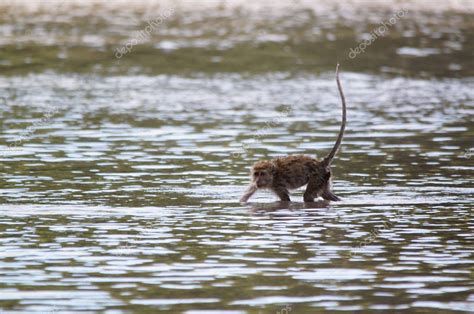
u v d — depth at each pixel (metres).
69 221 28.56
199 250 25.33
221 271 23.31
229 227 28.02
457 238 26.77
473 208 30.72
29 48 76.62
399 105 55.84
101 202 31.27
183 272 23.19
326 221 28.91
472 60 75.38
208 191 33.34
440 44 82.75
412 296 21.42
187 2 103.88
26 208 30.27
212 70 69.38
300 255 24.84
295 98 58.16
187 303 20.81
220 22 92.12
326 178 32.25
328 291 21.77
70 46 78.00
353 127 48.16
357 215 29.75
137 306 20.61
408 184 34.66
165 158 39.50
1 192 32.59
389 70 70.44
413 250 25.44
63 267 23.56
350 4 105.19
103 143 42.91
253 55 76.00
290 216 29.62
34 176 35.44
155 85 62.59
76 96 57.41
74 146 41.94
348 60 74.56
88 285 22.08
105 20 91.81
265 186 31.89
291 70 69.75
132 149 41.50
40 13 95.50
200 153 40.88
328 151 41.56
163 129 46.97
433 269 23.62
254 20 93.44
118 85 62.28
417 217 29.42
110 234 27.00
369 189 33.81
